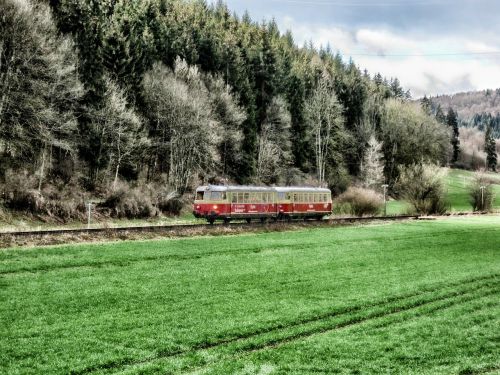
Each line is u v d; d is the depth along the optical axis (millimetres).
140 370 10125
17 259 21922
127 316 14039
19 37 46094
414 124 119000
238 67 87625
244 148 80000
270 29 153875
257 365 10508
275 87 94375
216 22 115688
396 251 29891
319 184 86438
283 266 23266
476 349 11734
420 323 13883
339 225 46906
